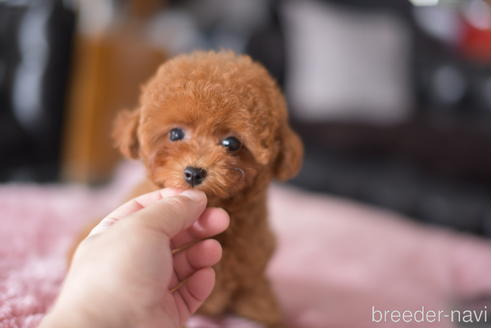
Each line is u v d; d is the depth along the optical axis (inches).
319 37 42.1
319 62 41.6
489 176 29.8
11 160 34.5
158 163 13.3
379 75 43.3
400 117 41.4
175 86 13.0
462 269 22.8
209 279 12.7
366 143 33.1
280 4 43.6
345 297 18.4
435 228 28.6
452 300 21.0
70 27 35.6
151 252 10.2
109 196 27.5
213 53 14.8
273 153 13.9
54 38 34.8
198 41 40.8
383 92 43.2
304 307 17.6
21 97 34.7
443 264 22.6
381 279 20.1
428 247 24.3
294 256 21.4
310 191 32.4
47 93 34.9
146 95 13.8
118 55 40.8
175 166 12.6
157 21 49.4
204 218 12.4
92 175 39.1
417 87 49.4
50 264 17.5
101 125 39.3
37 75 34.7
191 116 12.7
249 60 14.7
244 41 38.7
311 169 32.4
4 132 33.7
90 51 38.1
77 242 14.8
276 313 15.7
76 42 36.3
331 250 22.2
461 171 30.4
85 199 25.6
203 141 12.9
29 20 35.2
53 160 36.9
